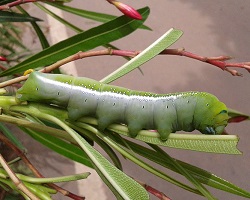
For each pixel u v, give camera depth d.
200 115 0.17
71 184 0.45
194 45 0.62
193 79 0.58
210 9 0.68
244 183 0.49
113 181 0.16
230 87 0.58
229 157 0.50
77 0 0.65
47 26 0.60
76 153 0.26
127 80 0.56
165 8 0.67
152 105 0.17
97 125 0.18
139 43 0.61
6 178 0.19
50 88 0.18
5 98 0.18
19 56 0.46
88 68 0.57
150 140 0.18
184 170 0.18
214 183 0.19
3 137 0.21
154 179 0.47
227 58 0.20
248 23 0.67
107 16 0.29
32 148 0.46
